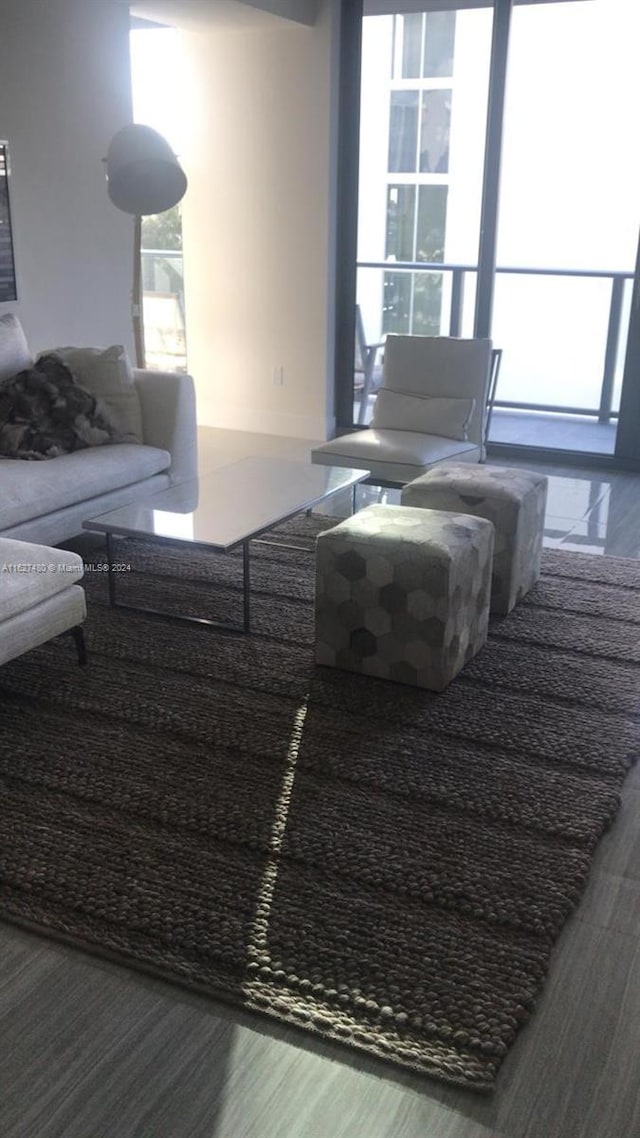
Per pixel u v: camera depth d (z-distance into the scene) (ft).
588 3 16.24
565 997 5.85
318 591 9.59
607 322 18.29
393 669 9.48
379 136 18.49
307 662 9.98
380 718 8.89
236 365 20.65
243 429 20.98
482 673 9.78
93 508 12.62
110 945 6.17
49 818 7.41
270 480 12.71
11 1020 5.65
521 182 17.87
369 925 6.35
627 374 17.44
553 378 19.13
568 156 17.34
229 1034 5.57
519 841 7.20
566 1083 5.28
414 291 19.31
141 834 7.23
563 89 16.90
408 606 9.16
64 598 9.35
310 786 7.84
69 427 13.15
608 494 16.46
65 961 6.09
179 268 20.61
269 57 18.26
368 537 9.26
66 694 9.27
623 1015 5.72
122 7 16.12
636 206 17.19
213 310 20.51
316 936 6.25
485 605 10.16
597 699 9.27
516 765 8.16
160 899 6.56
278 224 19.24
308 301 19.44
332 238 18.98
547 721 8.86
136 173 14.93
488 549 9.91
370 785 7.86
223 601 11.60
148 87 19.62
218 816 7.44
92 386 13.76
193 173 19.72
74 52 15.35
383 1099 5.18
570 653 10.25
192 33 18.66
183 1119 5.05
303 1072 5.33
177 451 14.14
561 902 6.55
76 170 15.84
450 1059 5.38
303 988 5.84
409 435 14.55
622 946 6.27
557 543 13.93
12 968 6.03
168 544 10.30
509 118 17.47
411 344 15.51
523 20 16.76
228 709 9.01
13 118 14.48
